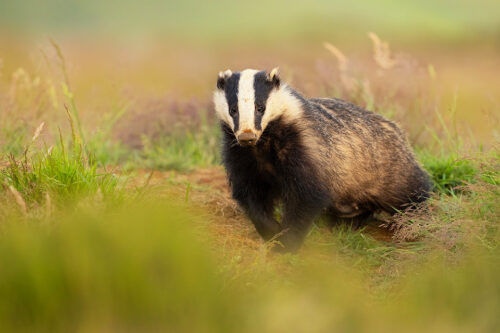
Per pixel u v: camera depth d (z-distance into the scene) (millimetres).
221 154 11594
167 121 17516
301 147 10758
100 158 14742
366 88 16609
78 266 6797
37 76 16125
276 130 10719
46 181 9680
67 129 15445
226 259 8961
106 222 7586
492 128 14320
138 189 10211
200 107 17984
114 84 17656
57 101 15953
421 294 7230
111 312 6594
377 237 11938
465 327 6777
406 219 10664
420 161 14414
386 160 12258
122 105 17797
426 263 8906
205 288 6957
